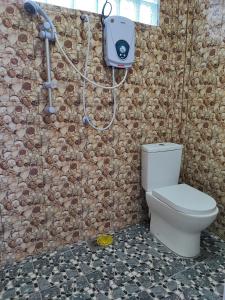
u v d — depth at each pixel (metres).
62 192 1.71
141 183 2.01
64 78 1.55
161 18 1.85
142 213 2.12
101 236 1.91
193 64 1.93
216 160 1.86
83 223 1.84
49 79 1.46
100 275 1.52
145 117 1.95
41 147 1.57
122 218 2.03
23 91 1.46
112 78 1.71
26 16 1.38
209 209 1.52
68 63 1.55
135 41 1.76
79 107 1.65
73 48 1.55
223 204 1.85
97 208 1.88
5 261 1.60
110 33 1.58
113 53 1.60
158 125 2.03
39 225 1.67
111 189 1.91
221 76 1.74
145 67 1.86
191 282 1.47
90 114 1.70
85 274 1.53
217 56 1.75
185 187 1.84
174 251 1.73
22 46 1.40
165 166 1.92
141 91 1.88
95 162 1.79
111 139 1.83
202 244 1.83
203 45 1.83
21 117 1.48
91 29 1.58
